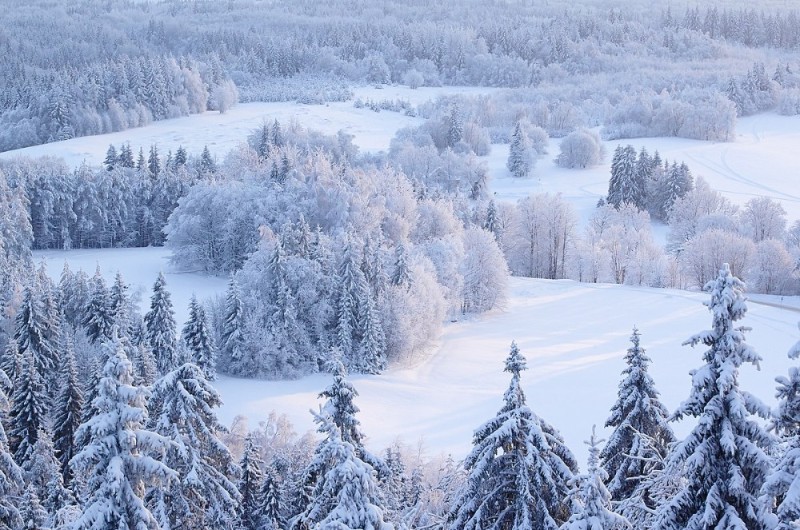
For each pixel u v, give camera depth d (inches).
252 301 3508.9
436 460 1931.6
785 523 665.0
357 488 840.3
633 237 5561.0
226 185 5034.5
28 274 3811.5
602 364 3494.1
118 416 857.5
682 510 748.6
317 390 3253.0
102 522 822.5
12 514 1353.3
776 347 3582.7
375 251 3878.0
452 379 3427.7
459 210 5910.4
